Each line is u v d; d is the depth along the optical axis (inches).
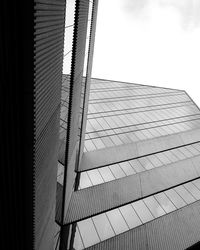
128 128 1151.6
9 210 237.6
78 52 396.2
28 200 235.3
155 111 1433.3
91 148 904.3
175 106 1584.6
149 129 1194.6
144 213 637.3
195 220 649.0
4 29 163.3
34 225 256.7
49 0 197.3
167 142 1037.8
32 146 210.2
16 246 263.3
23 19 163.9
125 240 553.3
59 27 248.8
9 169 214.2
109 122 1169.4
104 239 550.6
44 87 224.5
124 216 614.9
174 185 749.9
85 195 644.1
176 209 675.4
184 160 892.6
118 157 863.7
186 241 572.7
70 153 482.9
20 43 170.6
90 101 1386.6
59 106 319.0
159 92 1774.1
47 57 217.5
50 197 348.8
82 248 525.7
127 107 1405.0
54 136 315.9
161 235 580.1
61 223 540.4
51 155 313.9
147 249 538.0
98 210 607.8
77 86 452.8
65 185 484.4
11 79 179.9
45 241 360.8
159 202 683.4
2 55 170.1
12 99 187.2
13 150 207.5
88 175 751.7
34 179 229.3
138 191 696.4
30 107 193.3
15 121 196.5
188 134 1143.6
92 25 526.3
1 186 220.2
